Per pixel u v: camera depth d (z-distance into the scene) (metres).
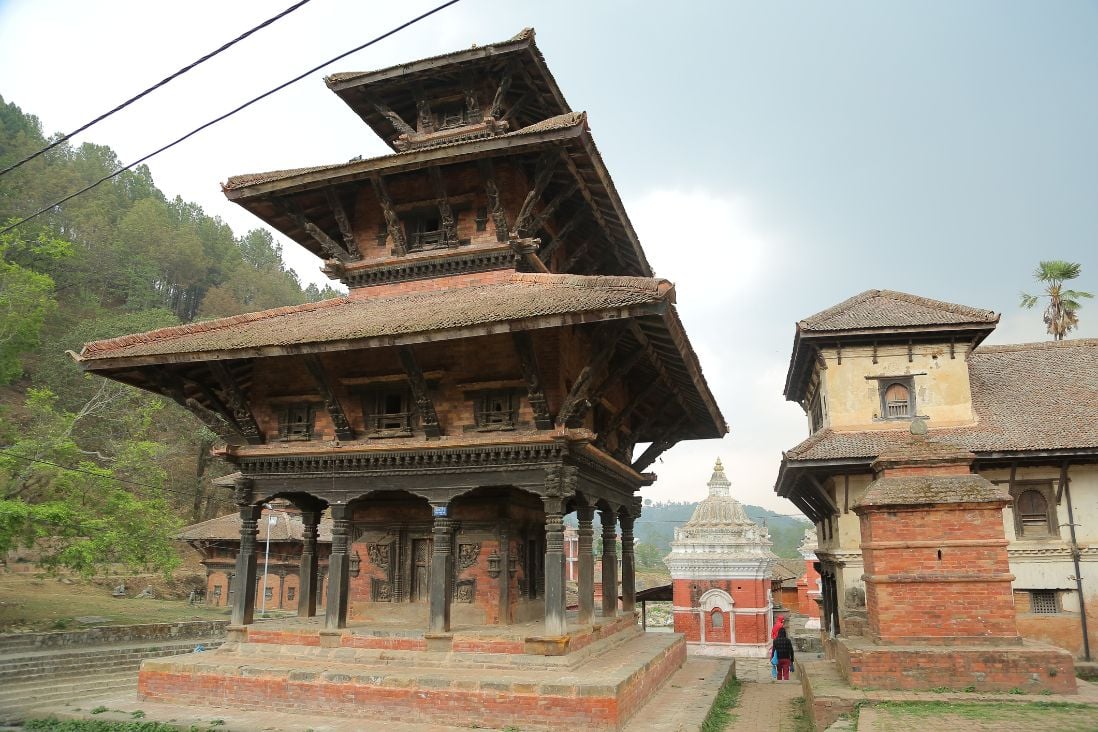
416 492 16.61
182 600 52.84
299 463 17.55
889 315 28.59
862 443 26.50
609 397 20.52
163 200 129.75
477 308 15.83
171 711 15.47
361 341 15.19
